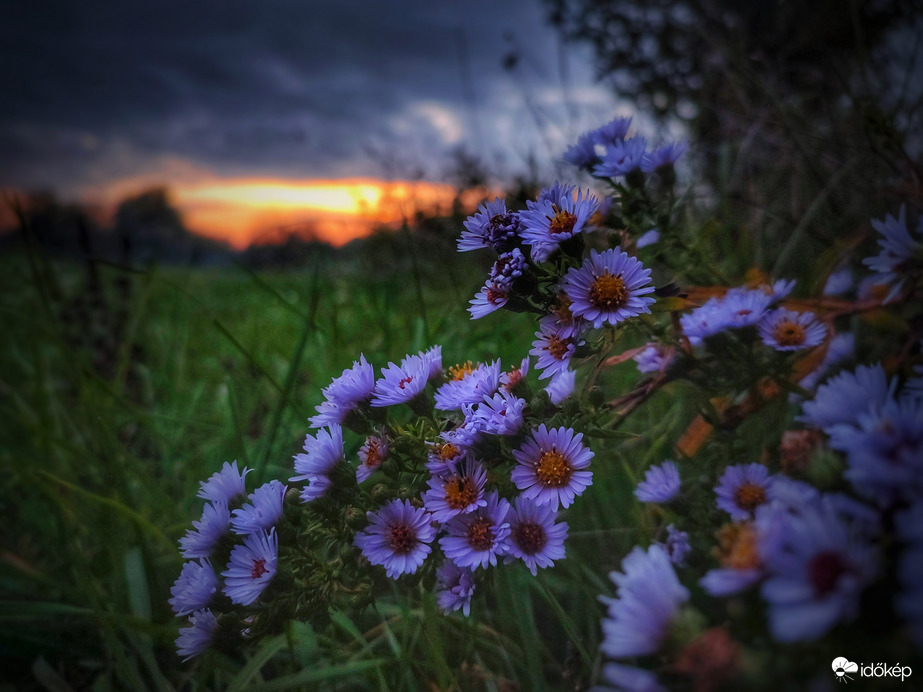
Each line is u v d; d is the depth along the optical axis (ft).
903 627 0.66
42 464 1.58
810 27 1.97
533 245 1.05
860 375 0.85
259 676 1.17
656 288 1.11
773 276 1.30
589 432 1.06
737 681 0.69
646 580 0.75
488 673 1.10
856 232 1.35
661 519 1.15
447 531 1.02
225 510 1.06
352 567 1.05
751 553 0.72
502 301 1.10
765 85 1.72
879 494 0.71
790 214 1.56
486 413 1.01
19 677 1.26
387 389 1.10
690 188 1.53
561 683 1.06
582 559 1.20
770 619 0.69
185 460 1.76
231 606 1.02
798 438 0.90
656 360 1.21
